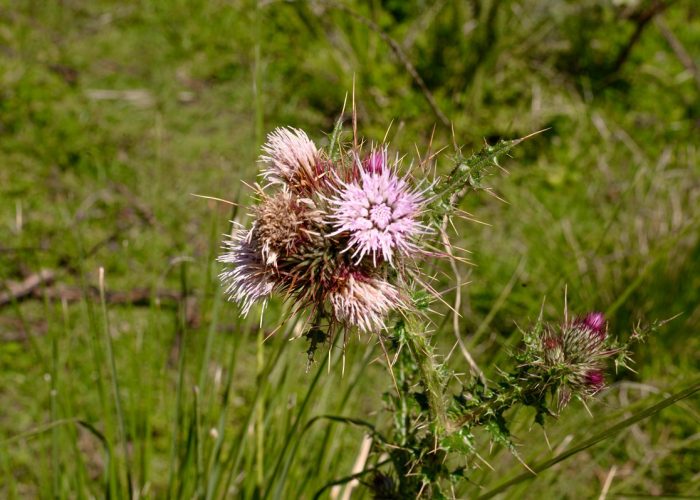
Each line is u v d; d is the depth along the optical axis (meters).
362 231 0.26
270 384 0.42
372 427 0.32
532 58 0.85
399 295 0.28
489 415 0.29
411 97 0.75
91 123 0.73
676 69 0.89
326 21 0.83
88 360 0.54
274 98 0.78
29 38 0.81
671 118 0.83
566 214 0.70
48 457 0.48
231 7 0.87
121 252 0.63
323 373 0.46
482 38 0.75
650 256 0.59
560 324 0.30
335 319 0.28
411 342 0.29
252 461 0.39
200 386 0.39
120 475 0.40
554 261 0.62
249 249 0.29
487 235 0.67
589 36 0.88
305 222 0.28
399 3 0.87
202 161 0.71
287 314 0.28
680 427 0.56
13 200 0.65
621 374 0.58
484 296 0.61
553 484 0.47
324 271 0.27
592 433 0.47
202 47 0.84
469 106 0.75
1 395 0.53
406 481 0.31
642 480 0.53
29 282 0.59
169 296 0.59
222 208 0.66
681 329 0.58
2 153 0.69
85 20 0.85
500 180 0.72
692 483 0.49
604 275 0.59
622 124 0.82
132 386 0.43
